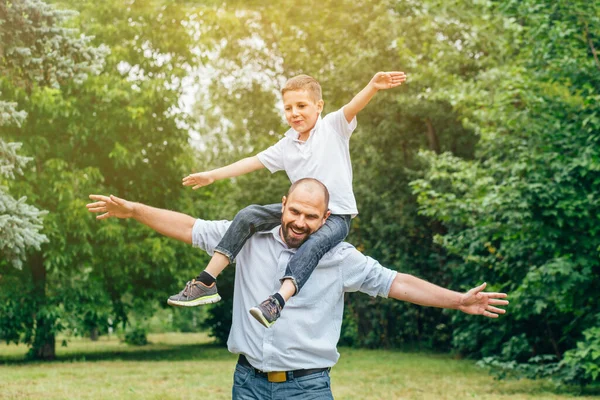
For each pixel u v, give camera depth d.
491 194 10.38
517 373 11.57
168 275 19.34
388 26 20.48
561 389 11.38
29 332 18.66
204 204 21.16
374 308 23.16
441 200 12.24
